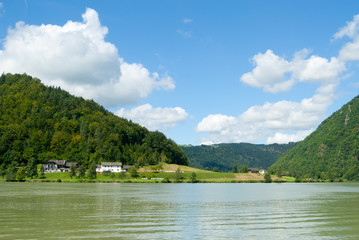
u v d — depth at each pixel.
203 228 45.25
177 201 82.44
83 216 54.59
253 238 39.59
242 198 93.75
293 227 46.53
